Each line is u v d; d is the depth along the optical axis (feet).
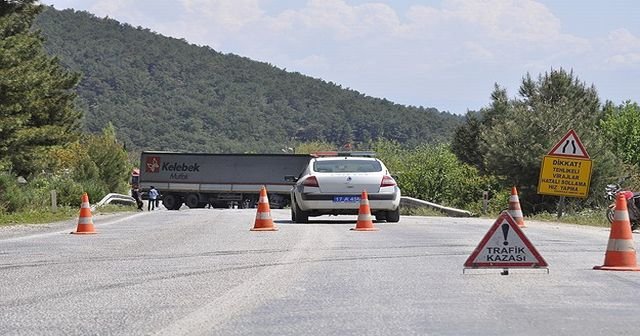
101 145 267.39
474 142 314.14
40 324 33.24
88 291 41.70
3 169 148.66
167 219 109.19
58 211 131.95
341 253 58.54
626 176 170.40
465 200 231.71
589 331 31.94
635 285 43.86
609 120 301.84
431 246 63.82
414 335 31.07
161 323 33.35
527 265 47.60
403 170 240.12
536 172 172.55
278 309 36.50
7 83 154.92
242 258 55.57
